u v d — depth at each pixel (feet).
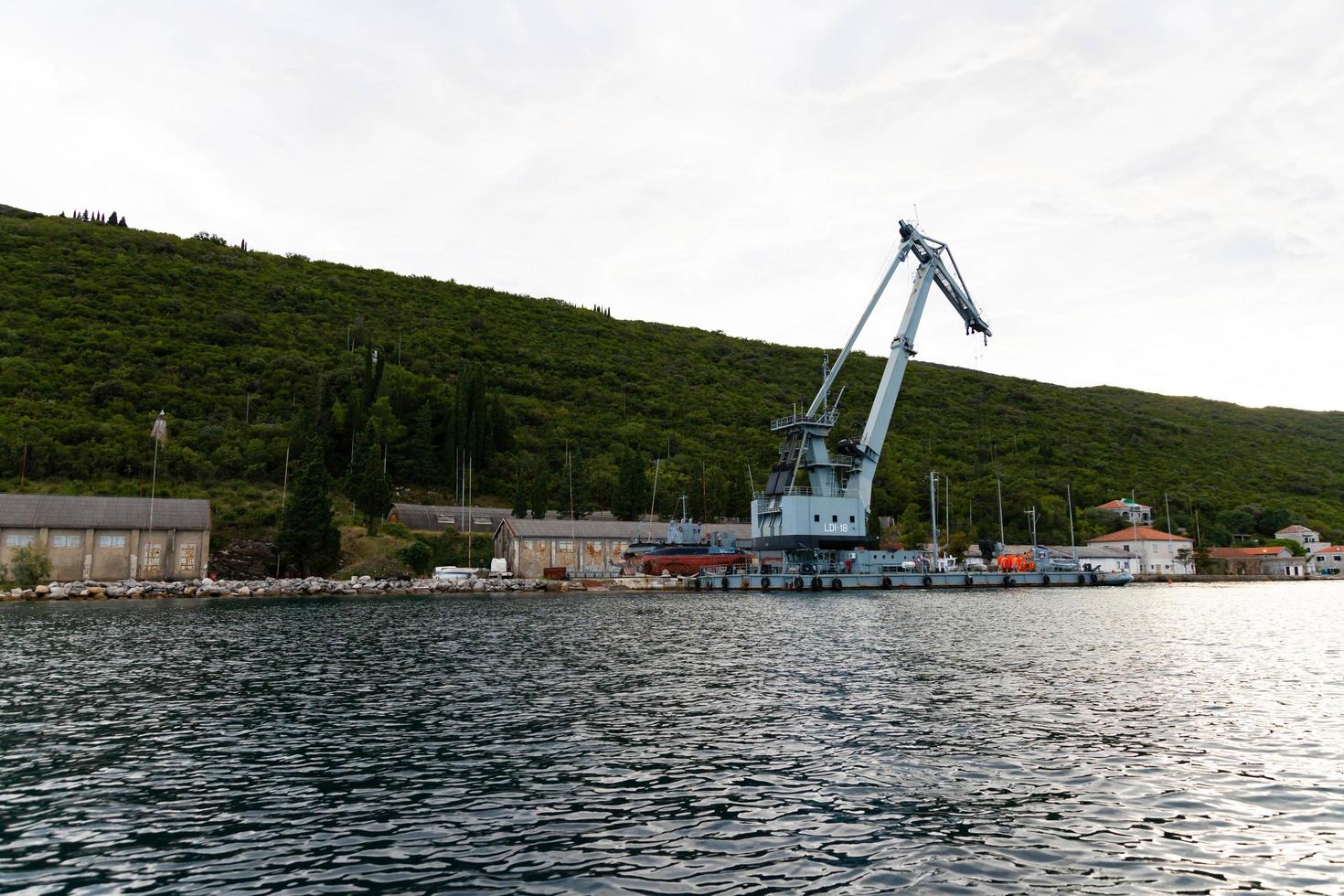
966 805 54.24
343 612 213.46
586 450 531.91
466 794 57.36
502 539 359.05
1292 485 654.94
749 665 117.39
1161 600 271.28
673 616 199.82
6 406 385.29
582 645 140.36
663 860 44.96
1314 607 237.25
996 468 609.83
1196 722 78.38
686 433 609.01
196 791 58.34
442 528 380.78
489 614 205.57
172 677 108.17
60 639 148.97
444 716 83.25
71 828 50.75
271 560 311.88
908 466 584.81
